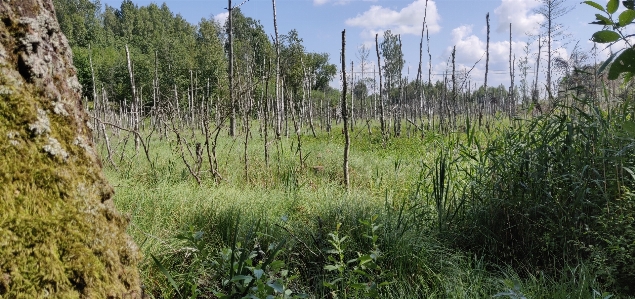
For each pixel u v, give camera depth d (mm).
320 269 3375
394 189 6035
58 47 1595
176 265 3246
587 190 3428
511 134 4199
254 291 2297
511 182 3971
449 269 3369
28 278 1284
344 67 5680
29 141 1387
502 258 3789
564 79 4055
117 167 6840
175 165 6828
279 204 4801
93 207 1521
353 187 6332
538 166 3812
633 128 1301
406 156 9070
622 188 3330
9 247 1264
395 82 22047
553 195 3756
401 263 3348
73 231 1416
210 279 3160
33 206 1350
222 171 6980
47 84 1483
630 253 3047
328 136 14953
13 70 1406
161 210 4379
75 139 1541
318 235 3668
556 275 3447
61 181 1432
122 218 1693
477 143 4203
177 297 2955
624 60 1150
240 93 6902
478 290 3139
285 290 2455
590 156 3604
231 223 4012
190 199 4691
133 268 1689
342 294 2904
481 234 3965
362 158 8562
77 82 1669
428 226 4184
